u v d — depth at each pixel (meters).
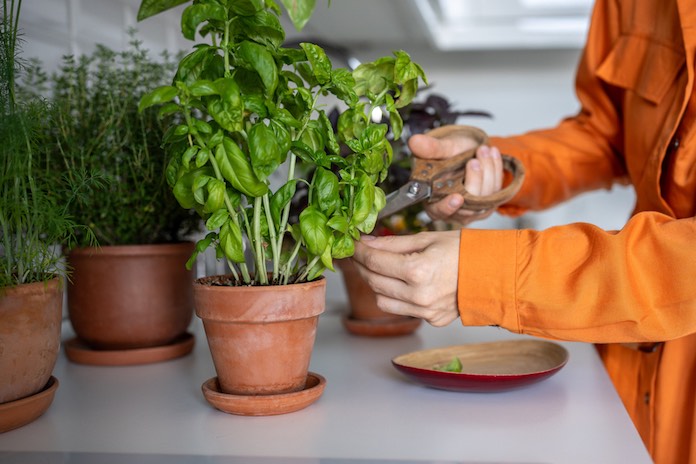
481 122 2.60
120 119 0.90
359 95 0.72
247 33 0.65
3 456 0.58
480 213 0.97
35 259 0.71
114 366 0.90
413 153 0.92
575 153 1.15
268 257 0.72
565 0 2.29
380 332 1.08
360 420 0.67
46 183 0.80
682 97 0.86
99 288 0.89
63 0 1.05
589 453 0.59
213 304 0.66
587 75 1.14
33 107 0.73
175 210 0.94
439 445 0.60
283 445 0.60
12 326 0.63
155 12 0.63
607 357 0.99
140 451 0.59
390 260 0.70
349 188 0.67
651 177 0.90
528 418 0.68
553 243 0.68
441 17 2.18
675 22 0.90
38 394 0.67
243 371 0.68
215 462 0.57
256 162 0.59
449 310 0.71
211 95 0.60
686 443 0.89
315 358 0.94
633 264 0.66
